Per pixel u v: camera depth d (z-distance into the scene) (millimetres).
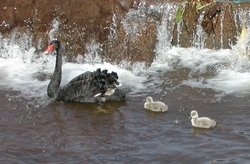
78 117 11281
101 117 11281
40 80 13617
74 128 10734
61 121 11070
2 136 10344
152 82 13344
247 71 13891
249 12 14898
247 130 10508
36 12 15156
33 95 12547
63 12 15062
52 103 12039
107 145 9961
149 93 12648
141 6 15195
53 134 10453
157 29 14914
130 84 13203
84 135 10406
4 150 9742
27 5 15203
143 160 9344
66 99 12117
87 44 14852
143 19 14984
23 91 12805
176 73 13867
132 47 14617
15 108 11766
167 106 11570
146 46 14641
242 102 11953
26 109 11719
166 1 15352
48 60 14883
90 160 9367
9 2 15289
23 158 9453
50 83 12266
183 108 11719
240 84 13023
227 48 15047
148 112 11523
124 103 12031
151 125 10852
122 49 14641
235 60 14352
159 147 9836
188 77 13594
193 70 13992
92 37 14852
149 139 10203
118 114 11422
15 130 10633
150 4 15227
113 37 14789
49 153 9648
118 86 12867
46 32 15047
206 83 13172
